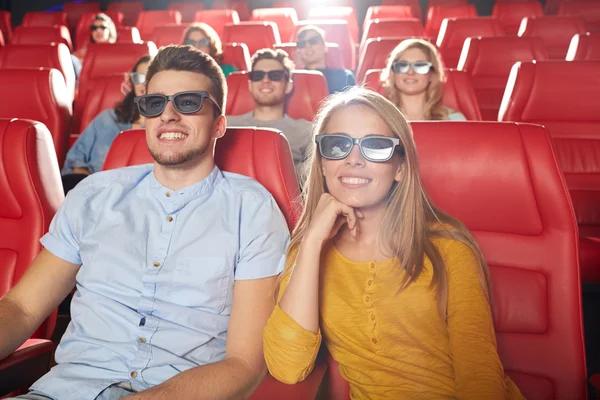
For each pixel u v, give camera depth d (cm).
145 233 157
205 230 155
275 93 329
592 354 253
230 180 163
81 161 342
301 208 167
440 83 324
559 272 149
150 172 165
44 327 167
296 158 327
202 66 158
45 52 459
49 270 159
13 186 172
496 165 153
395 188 140
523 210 152
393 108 138
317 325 134
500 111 318
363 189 136
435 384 133
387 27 680
